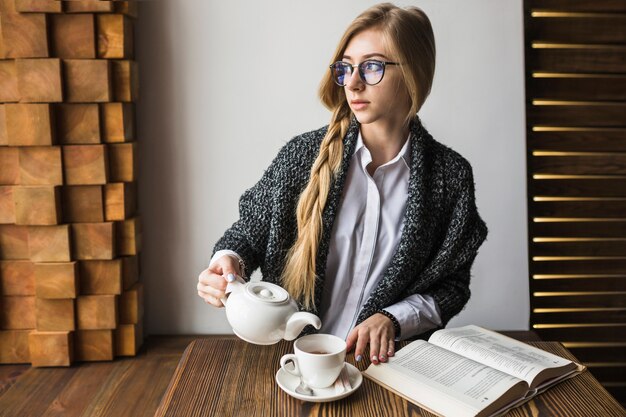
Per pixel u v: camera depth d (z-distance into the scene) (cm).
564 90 276
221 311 290
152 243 285
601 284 284
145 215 283
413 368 118
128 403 227
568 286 285
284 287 148
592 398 111
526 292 286
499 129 277
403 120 145
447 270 154
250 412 104
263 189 152
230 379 116
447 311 151
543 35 272
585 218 283
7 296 259
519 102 275
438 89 275
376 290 145
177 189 281
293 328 115
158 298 289
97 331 261
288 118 277
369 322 133
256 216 151
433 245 155
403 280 147
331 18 270
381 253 152
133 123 270
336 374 109
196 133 277
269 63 273
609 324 285
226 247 145
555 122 277
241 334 119
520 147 278
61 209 253
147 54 271
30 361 263
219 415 103
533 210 282
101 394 234
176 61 272
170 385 114
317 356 107
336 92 148
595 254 284
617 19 271
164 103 275
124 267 264
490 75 274
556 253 283
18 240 257
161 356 266
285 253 150
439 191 151
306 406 106
